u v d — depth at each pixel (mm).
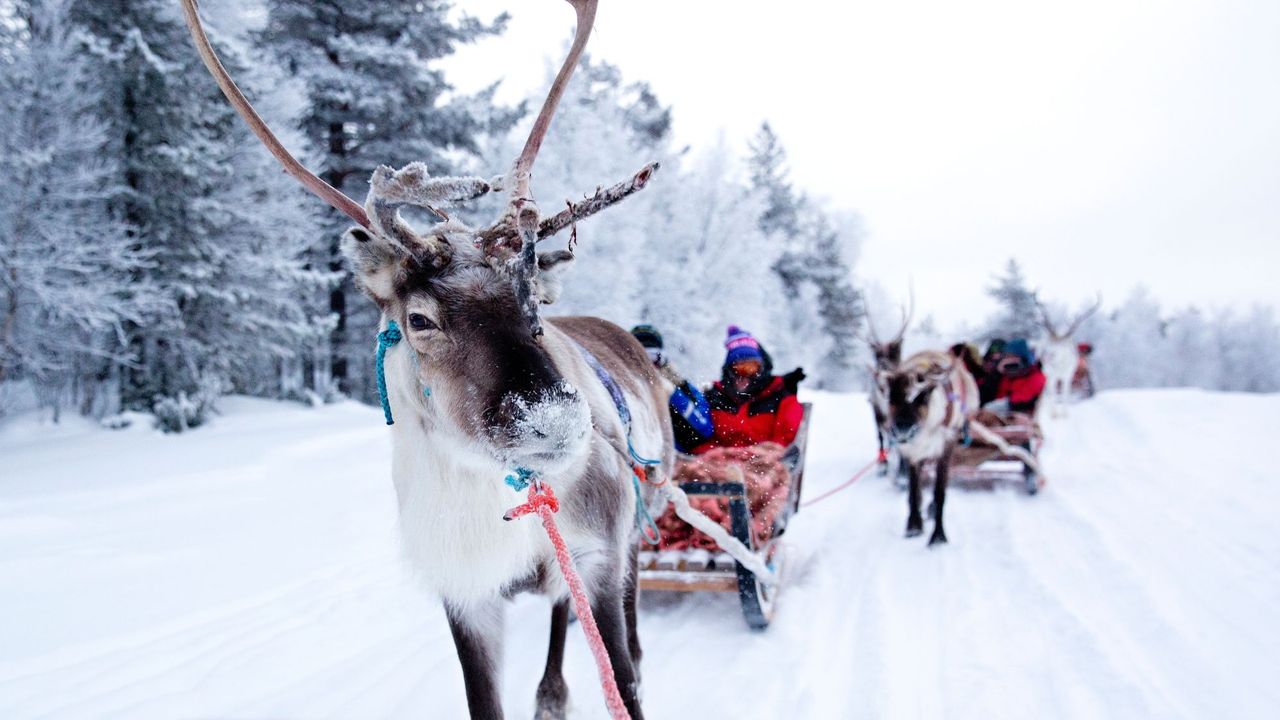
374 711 3365
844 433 14070
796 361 34469
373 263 2168
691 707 3393
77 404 15750
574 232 2326
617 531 2715
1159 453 10227
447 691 3549
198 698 3455
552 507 2148
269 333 16312
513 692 3627
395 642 4145
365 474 8922
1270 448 9977
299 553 5801
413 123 19750
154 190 14242
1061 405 16281
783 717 3281
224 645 4066
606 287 18672
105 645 4070
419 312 2043
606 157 19656
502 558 2381
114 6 14094
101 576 5156
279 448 10852
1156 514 6719
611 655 2641
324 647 4062
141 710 3328
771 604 4504
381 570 5410
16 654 3922
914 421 6062
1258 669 3580
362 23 19828
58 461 10430
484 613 2664
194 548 5875
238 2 15297
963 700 3387
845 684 3609
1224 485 7801
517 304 2025
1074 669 3650
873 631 4199
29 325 13789
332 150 19719
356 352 19875
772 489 4898
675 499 3623
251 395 19922
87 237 13609
